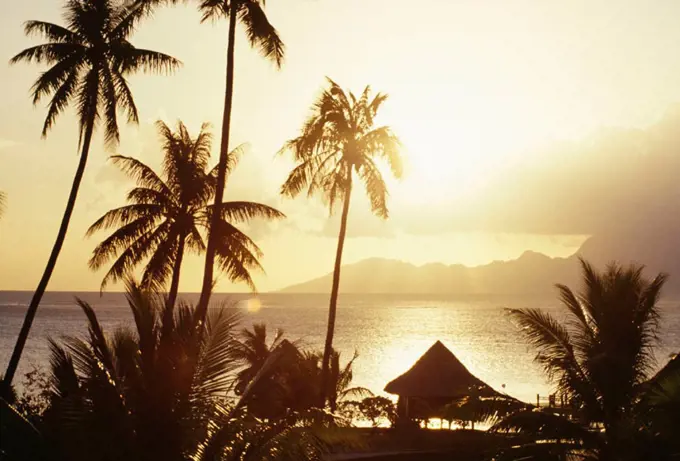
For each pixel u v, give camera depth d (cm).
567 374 2148
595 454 2114
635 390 2072
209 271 2705
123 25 3130
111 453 1417
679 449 1939
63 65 3038
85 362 1435
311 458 1542
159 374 1473
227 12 2761
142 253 3869
